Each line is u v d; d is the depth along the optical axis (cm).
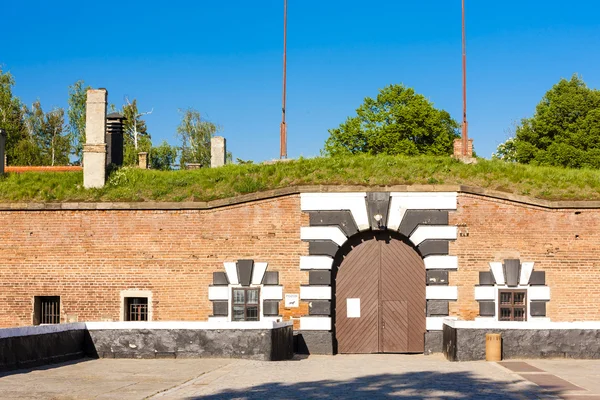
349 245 2592
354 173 2698
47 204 2634
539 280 2522
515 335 2142
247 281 2558
